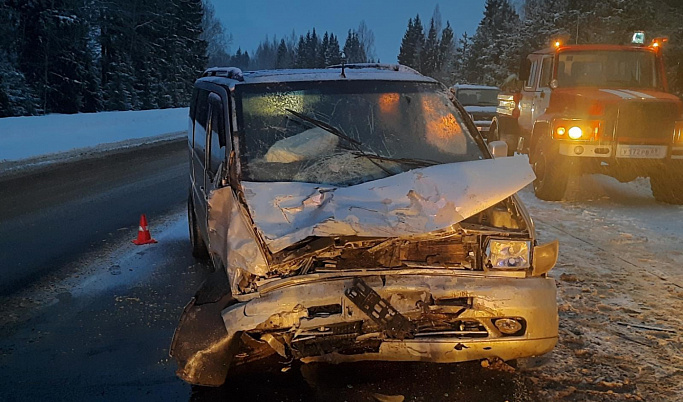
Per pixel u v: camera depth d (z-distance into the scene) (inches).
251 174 157.3
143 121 1115.9
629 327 173.8
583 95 351.3
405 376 145.3
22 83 1278.3
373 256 133.2
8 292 215.0
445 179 144.7
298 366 150.1
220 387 142.6
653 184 354.9
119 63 1652.3
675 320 178.7
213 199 145.3
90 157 631.2
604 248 257.8
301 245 129.4
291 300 127.2
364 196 140.6
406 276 131.3
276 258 128.1
